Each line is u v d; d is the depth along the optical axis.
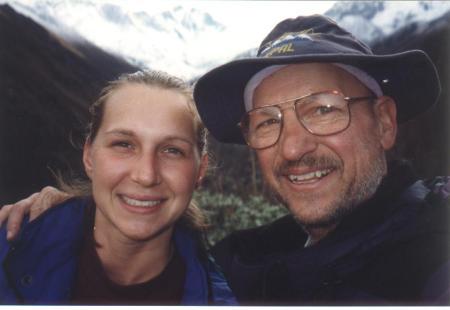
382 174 0.50
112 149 0.43
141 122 0.43
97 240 0.45
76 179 0.58
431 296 0.37
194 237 0.50
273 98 0.50
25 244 0.44
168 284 0.46
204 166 0.51
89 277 0.44
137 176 0.42
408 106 0.55
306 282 0.44
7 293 0.43
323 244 0.45
